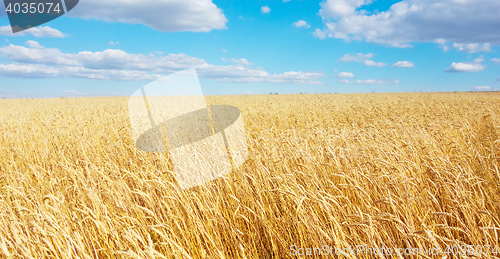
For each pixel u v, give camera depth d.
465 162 4.20
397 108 16.70
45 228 2.47
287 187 3.14
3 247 2.32
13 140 8.08
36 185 4.57
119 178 3.78
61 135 8.30
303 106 18.31
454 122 7.97
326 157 4.58
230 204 3.65
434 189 3.63
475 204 3.11
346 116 13.17
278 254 3.06
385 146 4.89
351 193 3.76
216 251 2.70
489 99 25.14
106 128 8.34
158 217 3.21
